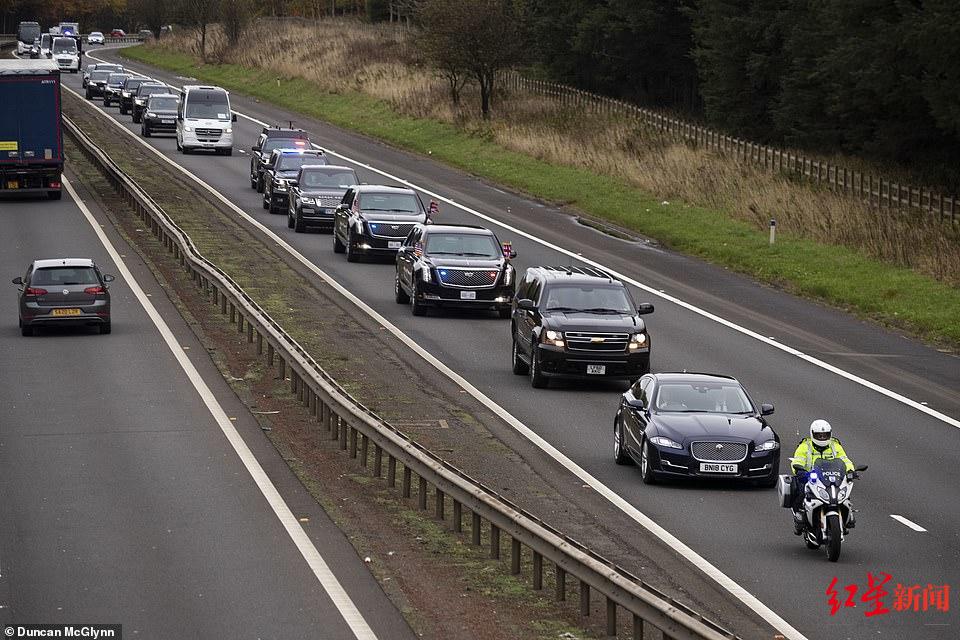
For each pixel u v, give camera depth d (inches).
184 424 2527.1
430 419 2635.3
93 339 3373.5
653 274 4601.4
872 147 7293.3
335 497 2071.9
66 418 2556.6
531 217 5807.1
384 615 1510.8
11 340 3368.6
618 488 2199.8
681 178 6378.0
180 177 6692.9
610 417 2746.1
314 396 2650.1
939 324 3841.0
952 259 4608.8
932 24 5940.0
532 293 3159.5
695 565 1769.2
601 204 6063.0
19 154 5679.1
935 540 1934.1
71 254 4549.7
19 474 2146.9
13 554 1724.9
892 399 2972.4
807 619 1557.6
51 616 1485.0
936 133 7121.1
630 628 1501.0
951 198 5679.1
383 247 4606.3
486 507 1769.2
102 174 6752.0
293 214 5339.6
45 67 5649.6
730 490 2225.6
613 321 3014.3
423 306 3831.2
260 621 1478.8
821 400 2928.2
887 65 6628.9
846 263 4702.3
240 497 2036.2
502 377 3105.3
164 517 1911.9
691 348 3449.8
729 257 4913.9
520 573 1721.2
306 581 1631.4
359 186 4879.4
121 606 1523.1
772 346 3531.0
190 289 4074.8
